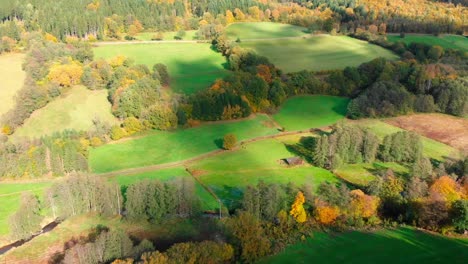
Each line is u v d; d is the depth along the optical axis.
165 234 101.31
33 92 156.12
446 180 111.31
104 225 105.81
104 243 87.31
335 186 119.69
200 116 161.25
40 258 95.50
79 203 110.12
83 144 140.12
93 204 111.12
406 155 138.88
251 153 142.50
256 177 127.50
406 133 139.75
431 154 143.00
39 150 129.12
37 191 121.00
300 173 130.62
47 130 150.25
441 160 138.50
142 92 162.88
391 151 139.38
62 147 131.62
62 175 129.25
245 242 92.19
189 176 127.88
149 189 106.88
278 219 105.38
